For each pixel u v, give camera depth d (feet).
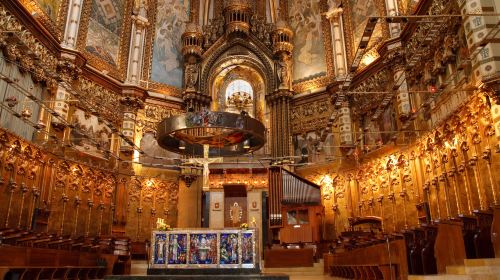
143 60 84.58
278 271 60.29
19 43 54.24
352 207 70.49
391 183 62.59
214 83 89.71
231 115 49.65
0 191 50.55
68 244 47.88
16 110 54.95
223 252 47.98
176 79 88.63
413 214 57.77
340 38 81.41
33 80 59.93
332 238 72.08
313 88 83.87
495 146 39.60
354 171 71.56
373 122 70.59
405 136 60.29
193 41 87.66
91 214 68.33
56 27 66.69
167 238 48.65
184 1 94.94
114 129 59.77
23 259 33.35
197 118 49.11
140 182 77.36
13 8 54.34
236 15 88.74
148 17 87.25
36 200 57.47
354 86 76.02
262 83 90.38
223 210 75.72
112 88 77.61
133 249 70.54
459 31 47.14
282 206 68.85
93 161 70.18
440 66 51.55
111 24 80.18
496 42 39.40
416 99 59.77
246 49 89.66
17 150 53.88
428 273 31.27
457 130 46.80
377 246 33.30
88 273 47.06
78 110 68.74
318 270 59.41
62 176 63.82
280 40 85.87
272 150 82.07
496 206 29.48
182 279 40.81
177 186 80.84
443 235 29.86
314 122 81.76
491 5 40.91
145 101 82.84
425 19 51.19
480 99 41.60
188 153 63.26
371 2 74.28
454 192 47.73
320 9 87.30
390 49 63.62
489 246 31.65
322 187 75.92
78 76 69.36
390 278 30.01
